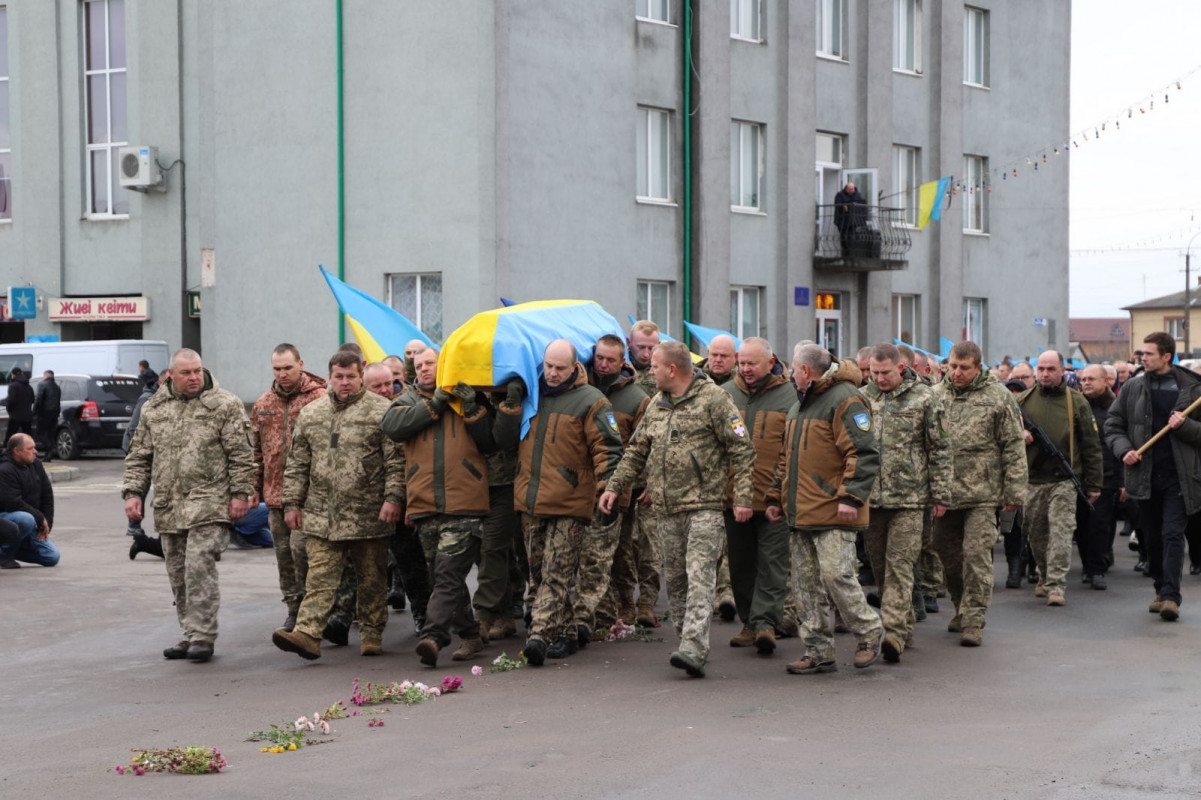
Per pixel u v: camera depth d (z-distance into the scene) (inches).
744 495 336.2
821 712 299.9
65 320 1245.7
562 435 356.8
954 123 1357.0
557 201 1034.7
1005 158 1429.6
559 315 402.0
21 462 548.1
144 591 491.2
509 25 995.3
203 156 1121.4
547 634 357.4
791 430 346.0
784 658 364.8
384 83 1028.5
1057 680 334.3
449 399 352.5
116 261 1234.6
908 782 243.3
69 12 1249.4
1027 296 1466.5
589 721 292.2
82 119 1248.8
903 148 1333.7
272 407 398.0
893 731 282.0
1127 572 542.9
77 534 661.9
